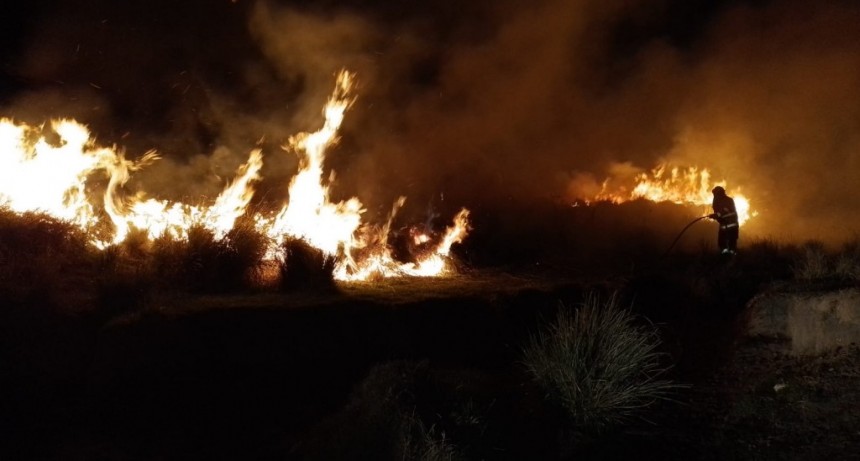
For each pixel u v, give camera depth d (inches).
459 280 456.8
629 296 428.5
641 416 276.2
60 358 312.8
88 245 419.8
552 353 293.4
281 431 275.6
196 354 328.2
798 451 240.2
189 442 268.4
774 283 369.4
